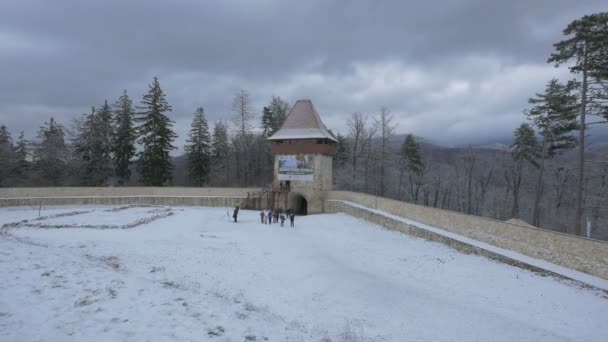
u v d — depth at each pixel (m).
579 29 22.59
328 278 15.24
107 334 6.57
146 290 9.41
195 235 23.27
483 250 17.92
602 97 22.86
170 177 52.00
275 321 8.98
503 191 57.19
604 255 13.68
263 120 63.53
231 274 15.07
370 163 54.12
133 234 22.33
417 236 23.05
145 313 7.76
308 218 34.31
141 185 50.78
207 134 56.47
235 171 64.38
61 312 7.25
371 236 24.78
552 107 31.14
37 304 7.45
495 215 54.38
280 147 40.69
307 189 39.62
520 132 42.44
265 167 63.31
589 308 11.94
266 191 41.00
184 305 8.66
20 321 6.61
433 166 67.00
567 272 14.39
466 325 10.89
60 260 11.05
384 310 11.96
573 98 24.97
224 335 7.19
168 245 19.33
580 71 23.73
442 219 22.48
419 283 15.75
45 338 6.14
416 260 18.70
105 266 12.12
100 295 8.43
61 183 51.34
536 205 34.06
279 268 16.69
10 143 56.56
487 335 10.24
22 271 9.28
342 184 55.03
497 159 60.38
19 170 54.88
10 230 22.11
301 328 9.38
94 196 39.59
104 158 51.34
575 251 14.73
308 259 18.56
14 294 7.74
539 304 12.65
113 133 51.38
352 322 10.70
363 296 13.25
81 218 28.92
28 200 36.91
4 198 36.22
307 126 41.16
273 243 22.12
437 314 11.76
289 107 67.25
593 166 36.94
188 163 59.72
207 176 57.69
